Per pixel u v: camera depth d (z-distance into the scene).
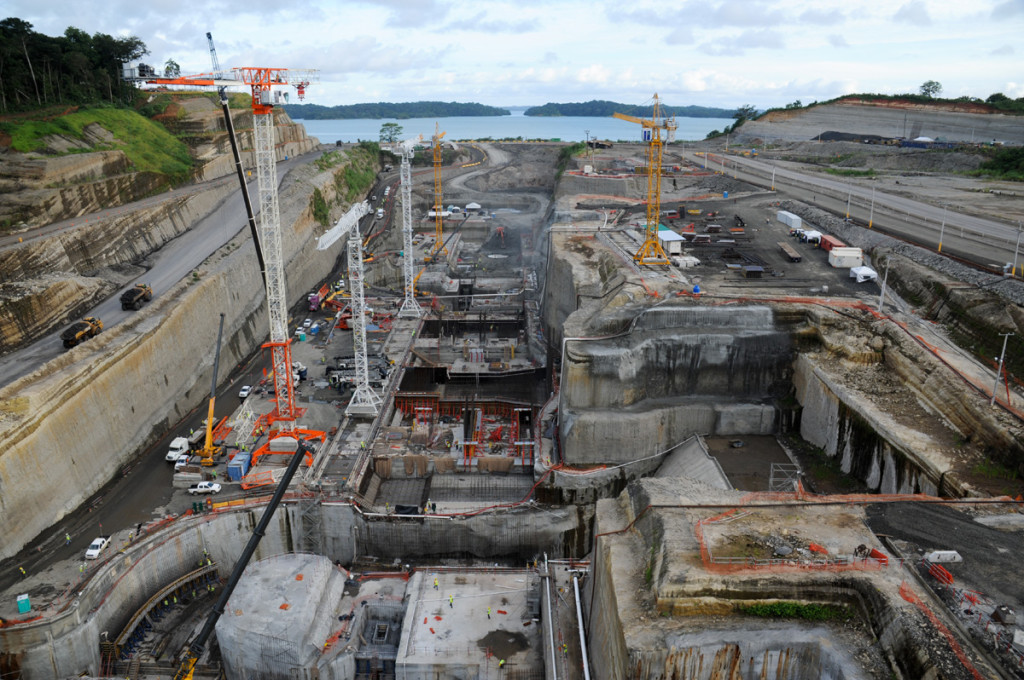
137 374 89.25
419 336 132.12
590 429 83.62
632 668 42.56
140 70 79.62
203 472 83.25
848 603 44.31
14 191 110.75
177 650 65.69
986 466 61.72
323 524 79.06
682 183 195.25
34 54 146.50
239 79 80.69
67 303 96.31
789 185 175.88
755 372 87.38
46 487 72.00
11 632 58.00
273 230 86.19
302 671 60.88
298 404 100.69
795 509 53.34
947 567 46.16
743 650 43.38
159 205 129.00
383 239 182.00
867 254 111.62
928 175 178.50
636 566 50.47
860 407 73.69
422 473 89.19
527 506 81.81
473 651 60.16
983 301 83.31
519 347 128.88
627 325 88.88
